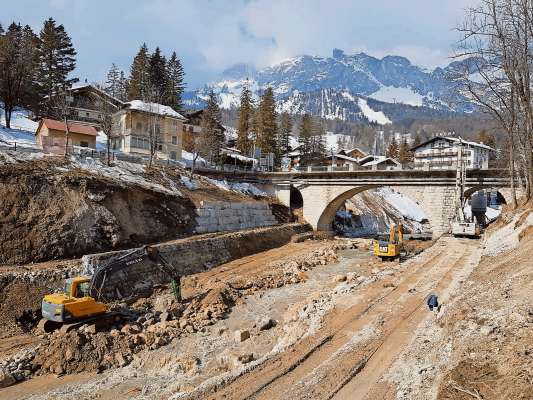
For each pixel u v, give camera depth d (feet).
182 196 135.64
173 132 204.33
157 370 53.06
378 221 231.91
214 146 221.87
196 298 80.48
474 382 27.30
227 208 148.05
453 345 35.70
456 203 142.72
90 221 96.48
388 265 114.73
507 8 88.53
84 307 63.21
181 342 61.26
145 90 242.37
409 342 45.11
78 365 53.62
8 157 102.73
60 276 77.56
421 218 260.83
